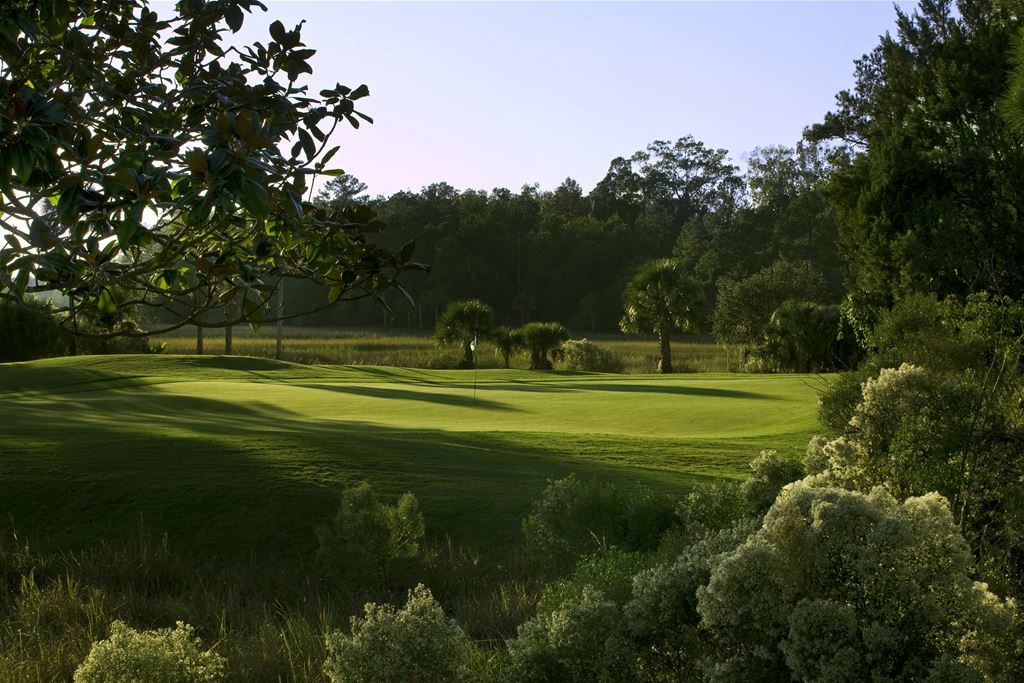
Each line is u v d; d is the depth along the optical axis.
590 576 4.51
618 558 4.89
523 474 10.08
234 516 8.64
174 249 2.66
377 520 7.16
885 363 8.30
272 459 10.18
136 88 2.82
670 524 7.00
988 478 5.59
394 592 7.06
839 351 34.28
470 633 5.91
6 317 34.88
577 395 20.08
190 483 9.25
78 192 2.39
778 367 35.66
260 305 2.77
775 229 83.62
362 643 3.65
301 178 2.74
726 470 10.95
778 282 47.22
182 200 2.29
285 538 8.32
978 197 13.91
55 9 2.76
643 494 7.45
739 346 47.19
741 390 20.89
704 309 41.09
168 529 8.44
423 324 101.56
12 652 5.34
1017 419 6.06
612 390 21.61
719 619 3.09
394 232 110.31
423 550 7.90
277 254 2.89
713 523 6.46
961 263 12.77
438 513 8.72
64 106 2.44
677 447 12.26
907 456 5.91
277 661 5.21
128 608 6.52
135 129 2.69
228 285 2.94
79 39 2.80
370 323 102.12
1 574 7.38
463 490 9.30
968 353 7.66
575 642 3.47
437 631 3.65
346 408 17.92
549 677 3.50
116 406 17.77
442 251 104.69
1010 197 13.42
